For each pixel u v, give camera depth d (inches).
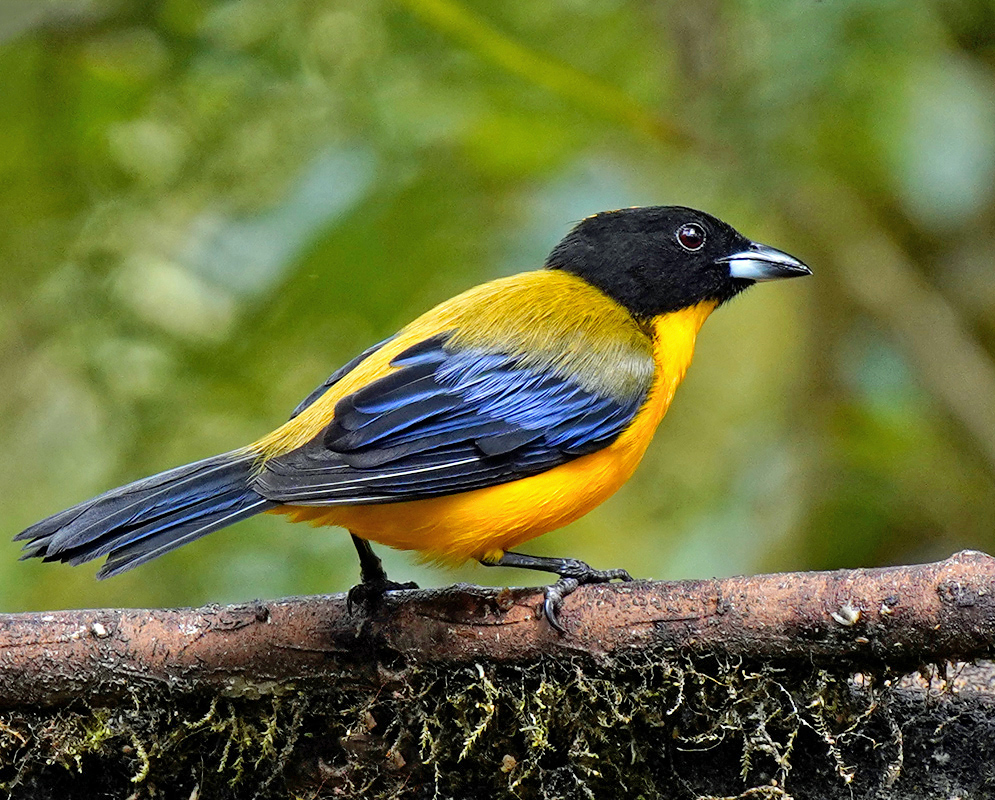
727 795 275.0
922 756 270.4
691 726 273.1
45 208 502.9
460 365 328.5
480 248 496.4
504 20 509.7
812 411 556.4
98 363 489.4
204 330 493.0
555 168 507.8
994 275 538.9
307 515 315.0
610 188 511.8
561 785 278.5
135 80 494.9
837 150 517.3
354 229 478.3
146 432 492.1
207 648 282.2
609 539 589.9
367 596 281.4
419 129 482.9
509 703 279.3
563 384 331.6
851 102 491.8
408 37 489.1
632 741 276.2
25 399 538.0
